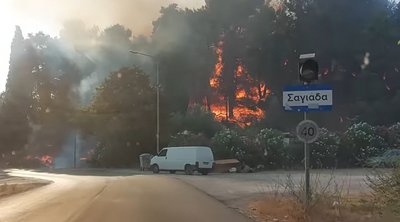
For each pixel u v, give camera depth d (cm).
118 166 5938
